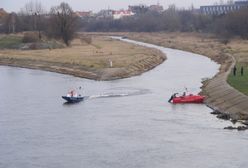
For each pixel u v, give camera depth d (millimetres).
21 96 155500
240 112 122688
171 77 195500
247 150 95188
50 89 169500
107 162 89875
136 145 99562
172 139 103250
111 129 112000
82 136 106312
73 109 134000
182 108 133875
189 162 89312
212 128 111438
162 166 87562
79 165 88562
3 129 112562
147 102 143000
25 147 98938
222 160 90000
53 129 112438
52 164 89250
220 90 146875
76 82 187125
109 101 145500
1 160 91438
